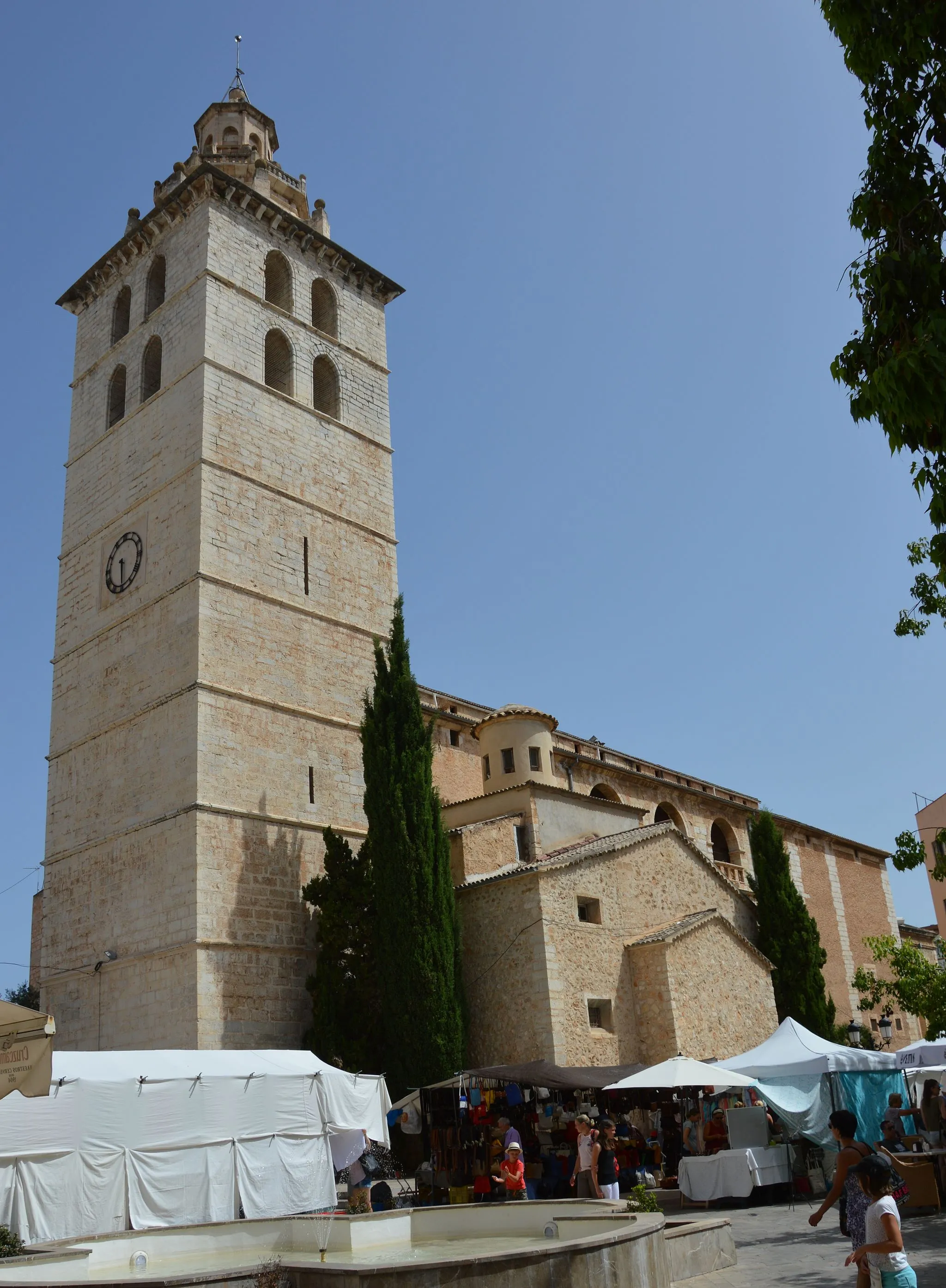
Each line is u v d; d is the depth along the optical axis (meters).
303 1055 27.08
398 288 49.06
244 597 36.69
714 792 65.75
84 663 39.72
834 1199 12.11
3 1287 11.91
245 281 41.81
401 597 38.38
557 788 43.22
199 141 50.81
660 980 34.81
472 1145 28.17
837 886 68.38
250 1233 17.72
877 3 10.87
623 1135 29.62
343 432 43.47
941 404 9.84
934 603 21.09
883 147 11.25
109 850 35.59
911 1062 25.09
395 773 34.78
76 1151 21.59
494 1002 33.41
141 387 41.97
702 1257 16.34
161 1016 31.72
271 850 34.47
